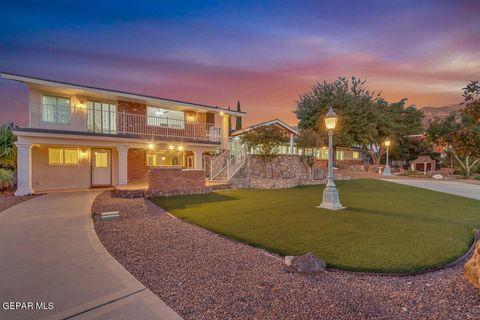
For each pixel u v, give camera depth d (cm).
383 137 2847
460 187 1538
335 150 3073
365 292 292
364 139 2512
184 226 593
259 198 1043
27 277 313
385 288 303
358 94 2689
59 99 1289
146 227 577
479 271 282
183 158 1686
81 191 1184
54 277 315
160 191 1080
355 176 2169
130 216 684
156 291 289
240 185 1410
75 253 397
